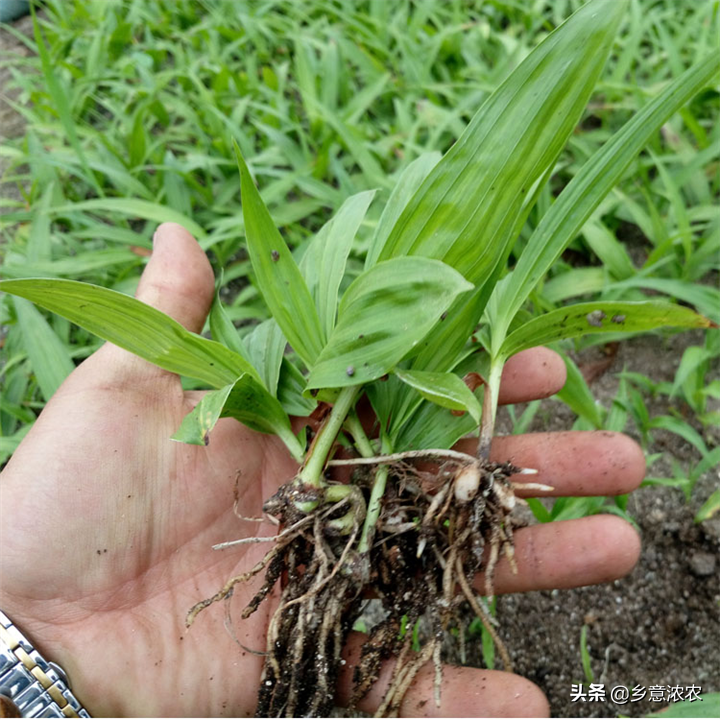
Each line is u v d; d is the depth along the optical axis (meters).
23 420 0.24
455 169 0.15
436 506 0.16
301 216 0.29
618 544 0.18
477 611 0.16
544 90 0.14
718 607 0.22
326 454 0.17
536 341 0.17
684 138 0.30
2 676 0.16
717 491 0.22
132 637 0.17
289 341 0.17
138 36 0.43
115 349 0.18
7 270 0.24
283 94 0.35
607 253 0.26
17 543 0.16
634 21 0.35
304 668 0.17
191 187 0.31
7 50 0.45
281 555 0.17
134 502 0.17
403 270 0.14
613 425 0.23
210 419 0.15
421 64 0.35
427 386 0.15
